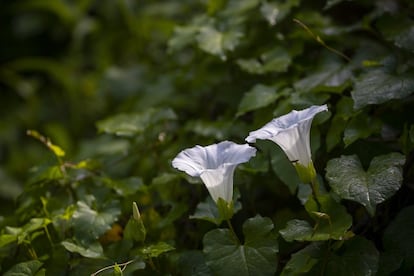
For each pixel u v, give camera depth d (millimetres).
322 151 1011
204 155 904
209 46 1088
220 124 1077
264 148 990
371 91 943
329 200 902
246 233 908
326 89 1002
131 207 1030
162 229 1001
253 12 1155
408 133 940
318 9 1195
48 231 990
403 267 916
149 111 1101
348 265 887
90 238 945
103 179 1033
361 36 1178
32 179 1037
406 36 1004
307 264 890
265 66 1083
